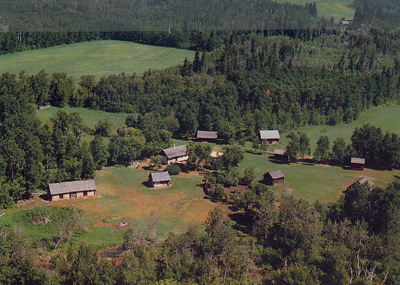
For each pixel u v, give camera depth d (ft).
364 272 295.07
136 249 288.51
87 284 253.65
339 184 473.26
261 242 333.42
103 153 481.05
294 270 269.23
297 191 448.24
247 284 269.44
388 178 508.94
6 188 372.17
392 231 338.95
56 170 422.41
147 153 521.65
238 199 397.19
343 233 334.24
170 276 263.90
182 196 427.33
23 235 293.02
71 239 328.29
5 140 408.46
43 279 252.42
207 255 292.40
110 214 383.04
